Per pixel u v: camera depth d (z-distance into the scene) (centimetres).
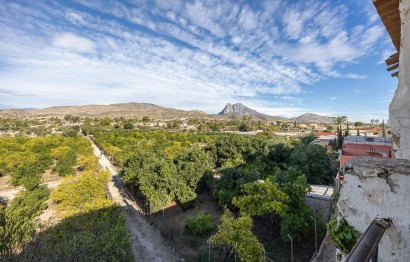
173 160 1998
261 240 1136
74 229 927
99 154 3903
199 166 1739
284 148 2347
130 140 4566
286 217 1055
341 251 200
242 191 1296
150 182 1503
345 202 199
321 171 1825
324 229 1114
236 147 2508
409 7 244
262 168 2081
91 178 1427
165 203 1463
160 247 1153
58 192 1382
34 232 834
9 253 644
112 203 1188
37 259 627
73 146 3700
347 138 1923
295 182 1152
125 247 848
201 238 1215
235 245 867
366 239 142
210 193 1767
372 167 184
